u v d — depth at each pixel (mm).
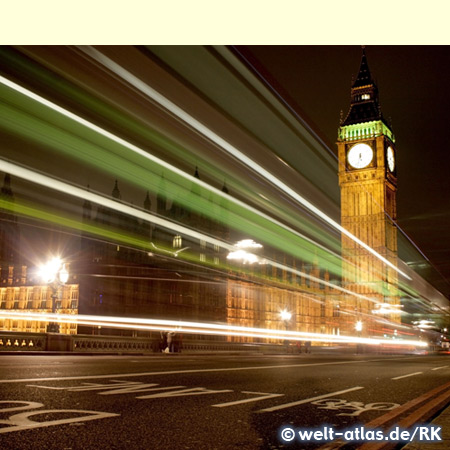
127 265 97438
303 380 13656
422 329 141500
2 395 8305
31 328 100438
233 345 51656
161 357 30125
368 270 135500
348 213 140250
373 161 139125
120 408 7418
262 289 121625
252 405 8289
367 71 146875
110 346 34094
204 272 106375
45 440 5203
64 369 14555
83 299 93188
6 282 107312
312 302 139250
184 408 7672
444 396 10227
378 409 8172
